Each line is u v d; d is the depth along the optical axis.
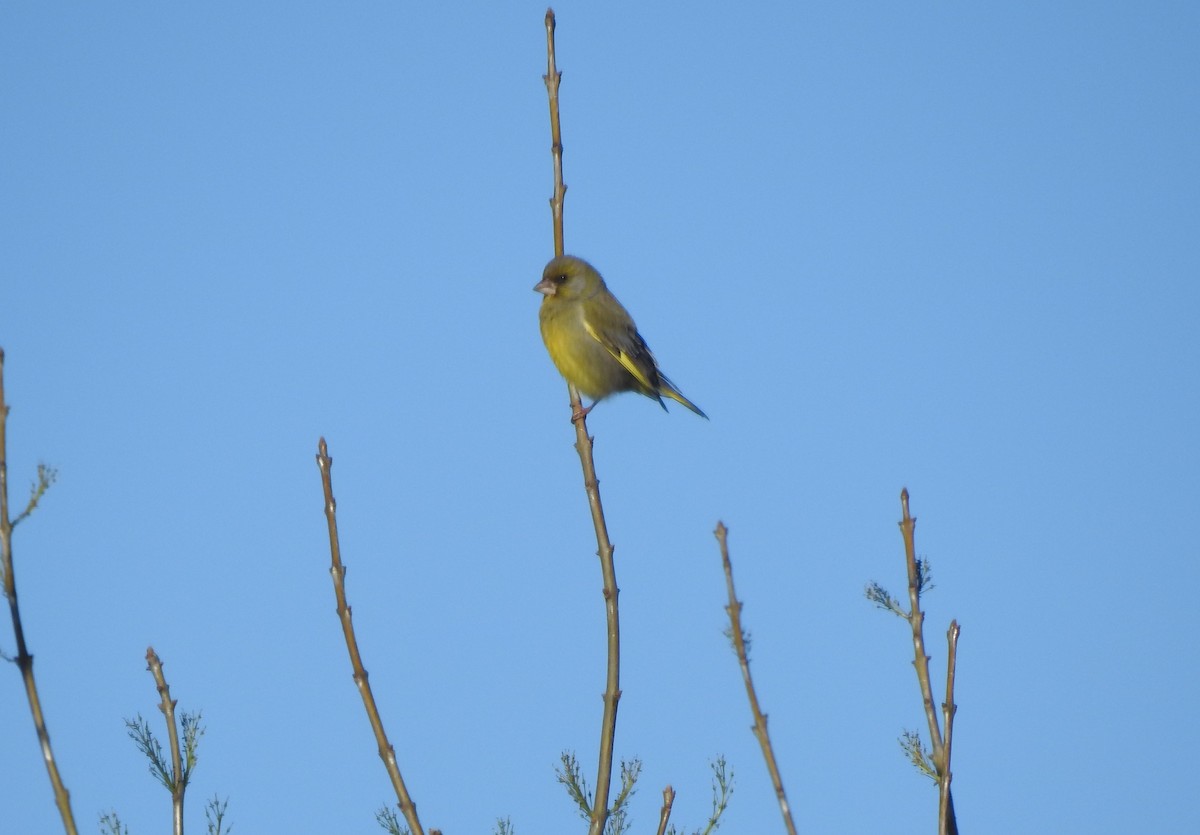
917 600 8.95
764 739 8.15
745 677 8.26
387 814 9.70
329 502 9.70
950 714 8.76
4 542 8.31
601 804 9.63
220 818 9.24
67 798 8.15
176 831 9.12
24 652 8.25
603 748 9.86
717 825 10.08
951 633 8.95
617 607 10.44
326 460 9.76
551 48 13.37
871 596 9.09
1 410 8.38
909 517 9.07
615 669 10.20
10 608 8.26
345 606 9.52
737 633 8.33
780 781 8.07
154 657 9.41
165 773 9.30
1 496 8.34
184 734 9.39
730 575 8.41
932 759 8.80
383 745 9.22
